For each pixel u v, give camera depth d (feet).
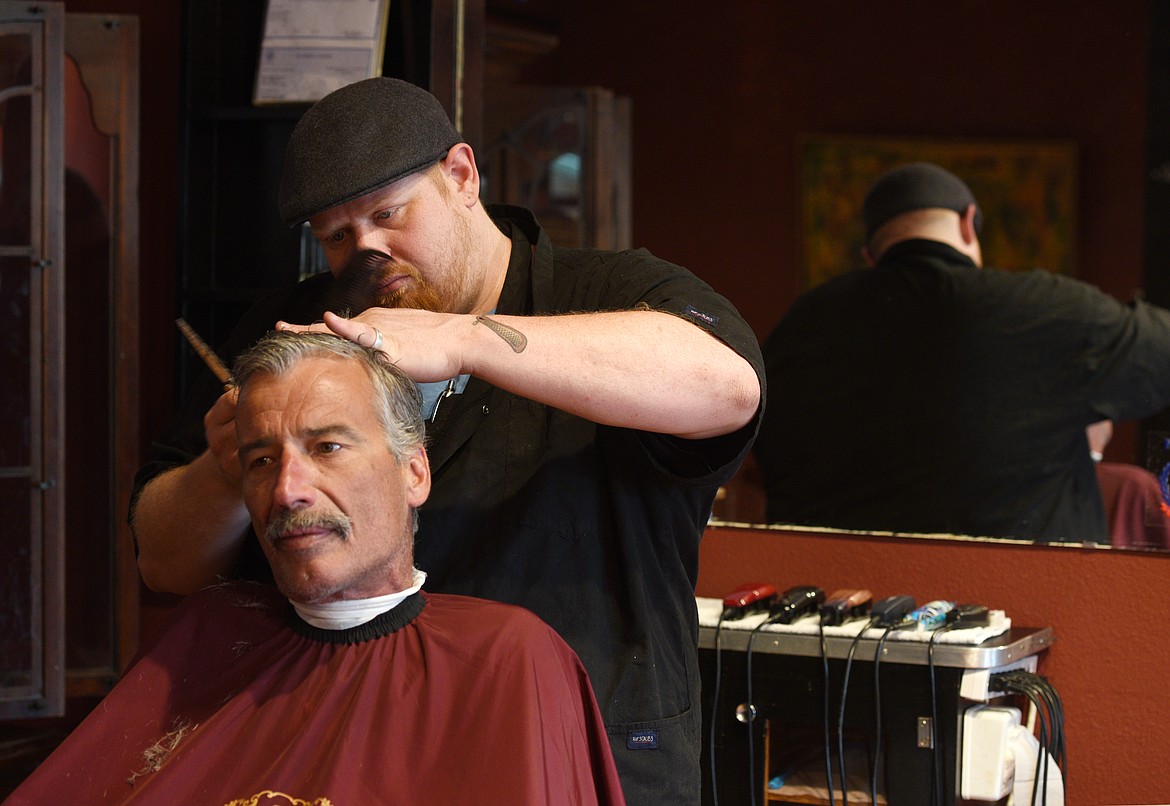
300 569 4.16
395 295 4.94
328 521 4.15
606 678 4.84
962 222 7.72
